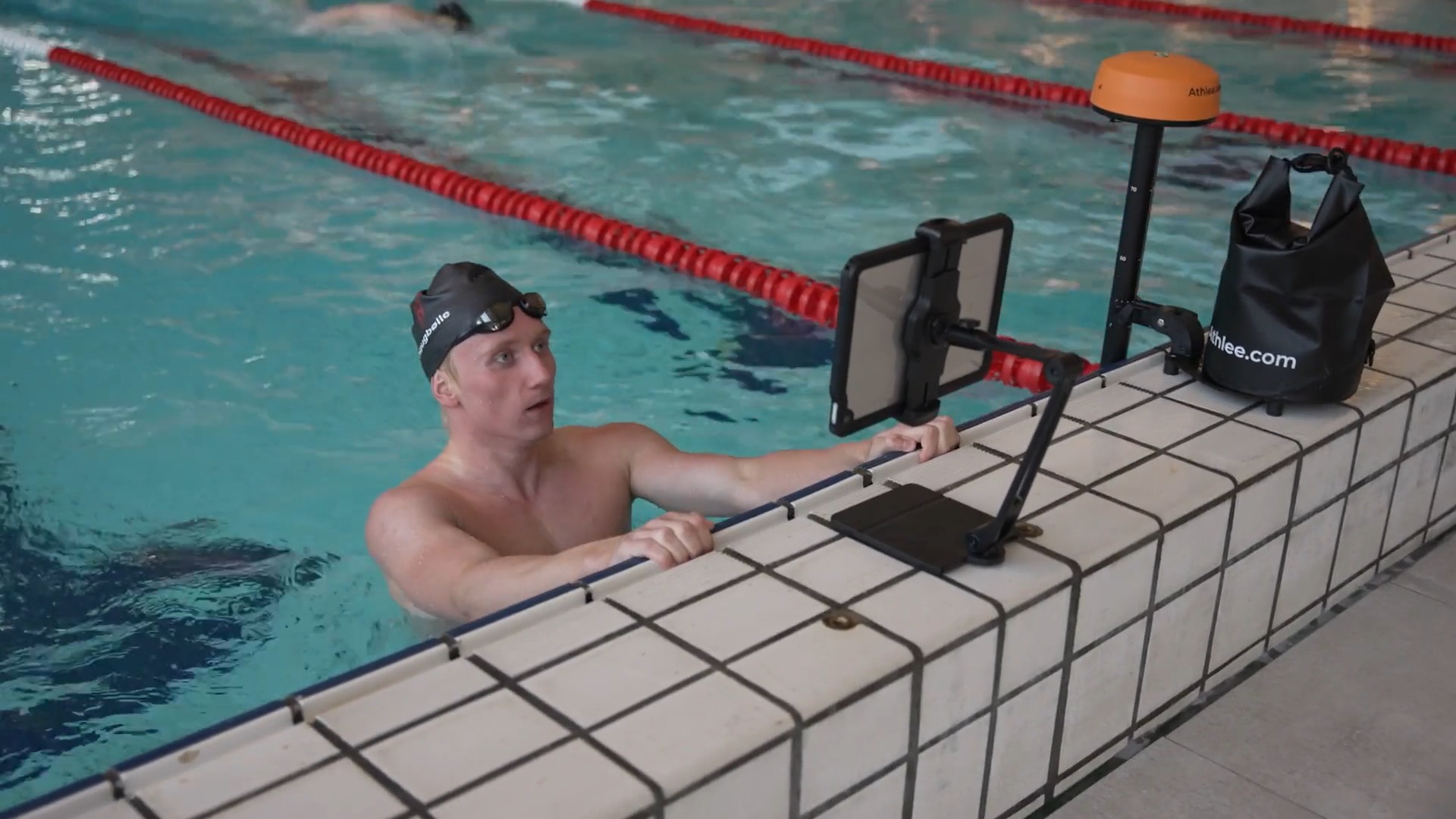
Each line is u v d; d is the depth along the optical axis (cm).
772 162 466
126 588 225
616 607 129
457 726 111
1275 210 180
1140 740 160
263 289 353
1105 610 144
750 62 619
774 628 126
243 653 208
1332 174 173
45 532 241
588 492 193
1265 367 177
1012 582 134
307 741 109
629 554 140
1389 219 430
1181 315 193
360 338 325
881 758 123
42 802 100
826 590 133
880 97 559
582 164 461
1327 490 178
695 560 138
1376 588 196
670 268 380
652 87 570
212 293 348
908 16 721
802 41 653
